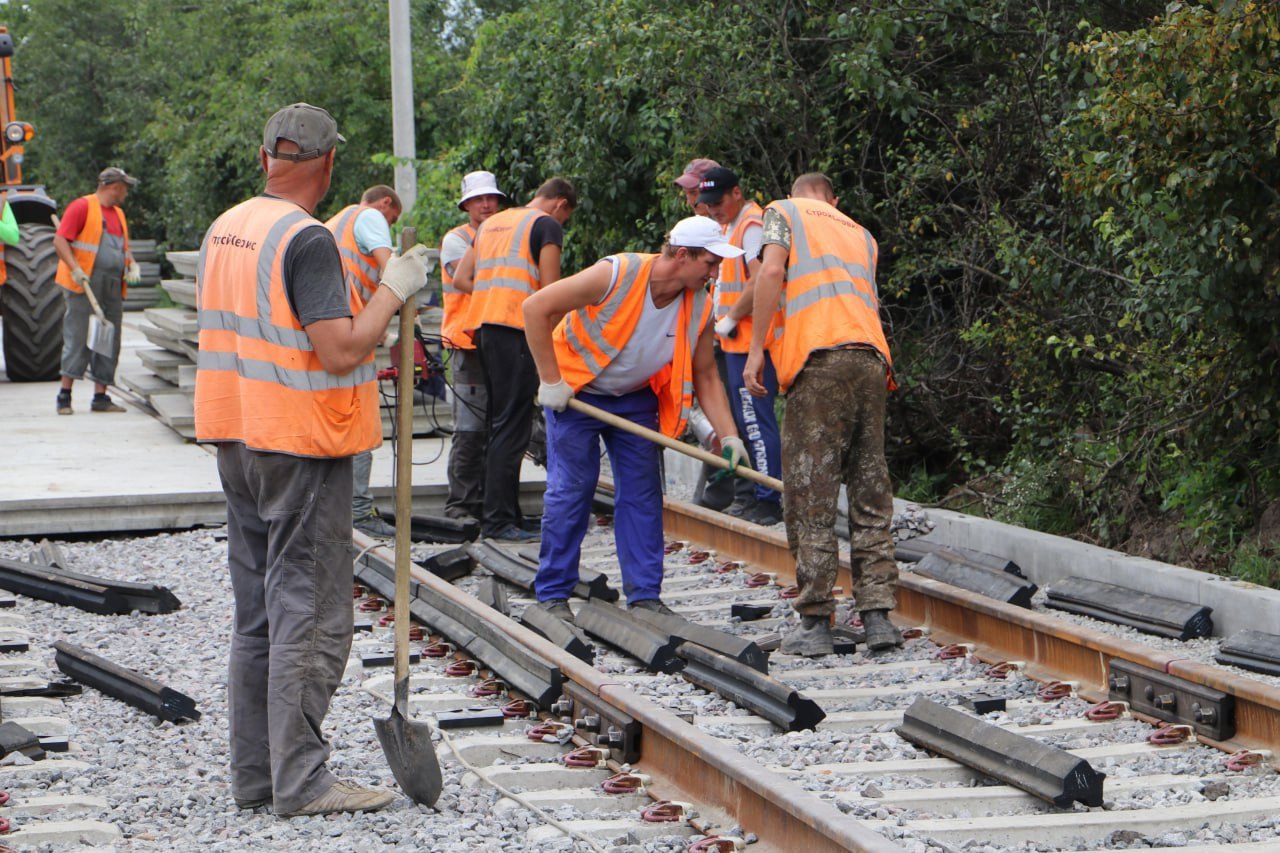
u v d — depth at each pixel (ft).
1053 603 25.08
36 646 23.94
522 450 31.04
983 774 16.79
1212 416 27.20
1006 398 35.40
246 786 16.38
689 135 38.73
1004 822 15.06
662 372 23.85
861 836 13.23
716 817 15.70
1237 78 22.11
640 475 24.18
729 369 31.12
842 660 22.56
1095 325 31.35
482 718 19.22
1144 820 15.19
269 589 16.06
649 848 14.79
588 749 17.90
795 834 14.42
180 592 27.68
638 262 22.97
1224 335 25.82
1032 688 20.70
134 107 141.69
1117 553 26.22
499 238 30.30
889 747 17.92
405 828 15.57
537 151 46.03
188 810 16.42
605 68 40.47
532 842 15.02
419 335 32.91
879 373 22.91
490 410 30.73
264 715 16.43
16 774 17.25
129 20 146.41
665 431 23.97
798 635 22.94
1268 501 26.96
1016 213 35.22
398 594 16.38
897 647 22.94
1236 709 17.95
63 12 150.10
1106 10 33.65
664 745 17.16
